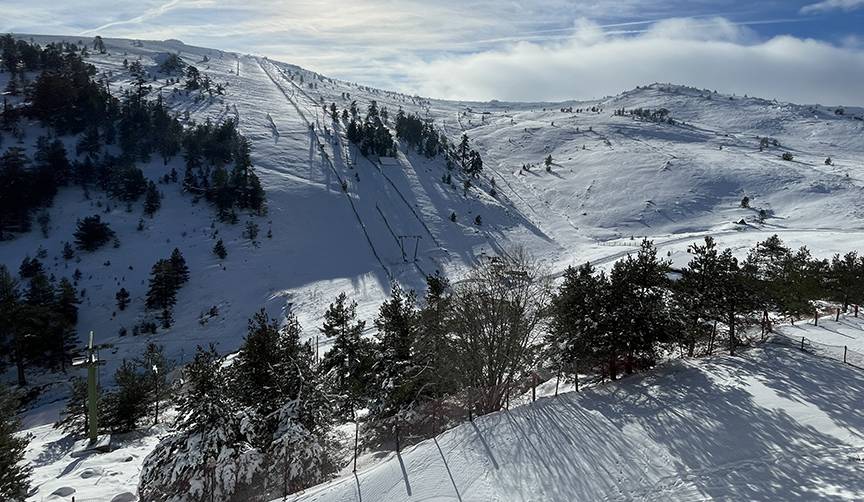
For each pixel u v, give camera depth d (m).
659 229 130.00
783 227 117.81
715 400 21.69
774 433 18.89
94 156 108.31
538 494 16.28
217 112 161.50
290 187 114.38
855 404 20.84
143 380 35.53
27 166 98.44
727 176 161.12
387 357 27.92
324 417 24.67
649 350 24.67
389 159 141.62
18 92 136.00
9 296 57.72
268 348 25.95
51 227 91.12
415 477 17.69
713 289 27.88
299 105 199.12
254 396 24.86
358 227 103.81
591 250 100.94
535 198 153.25
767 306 31.75
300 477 21.45
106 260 82.81
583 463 17.80
